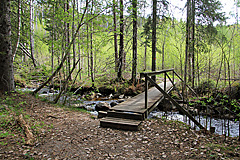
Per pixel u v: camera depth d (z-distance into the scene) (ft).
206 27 29.81
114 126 16.11
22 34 28.55
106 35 25.71
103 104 29.91
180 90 35.19
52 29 25.32
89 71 28.89
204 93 25.49
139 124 15.81
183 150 11.73
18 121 14.70
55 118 18.47
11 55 23.39
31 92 28.30
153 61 40.22
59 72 27.58
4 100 20.38
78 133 14.85
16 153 10.78
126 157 11.14
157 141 13.23
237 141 13.56
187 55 25.21
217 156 10.66
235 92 22.89
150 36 41.01
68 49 23.93
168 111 29.17
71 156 11.10
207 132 15.44
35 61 31.12
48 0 24.48
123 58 39.47
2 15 21.84
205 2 30.37
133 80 46.34
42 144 12.48
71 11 23.88
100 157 11.09
